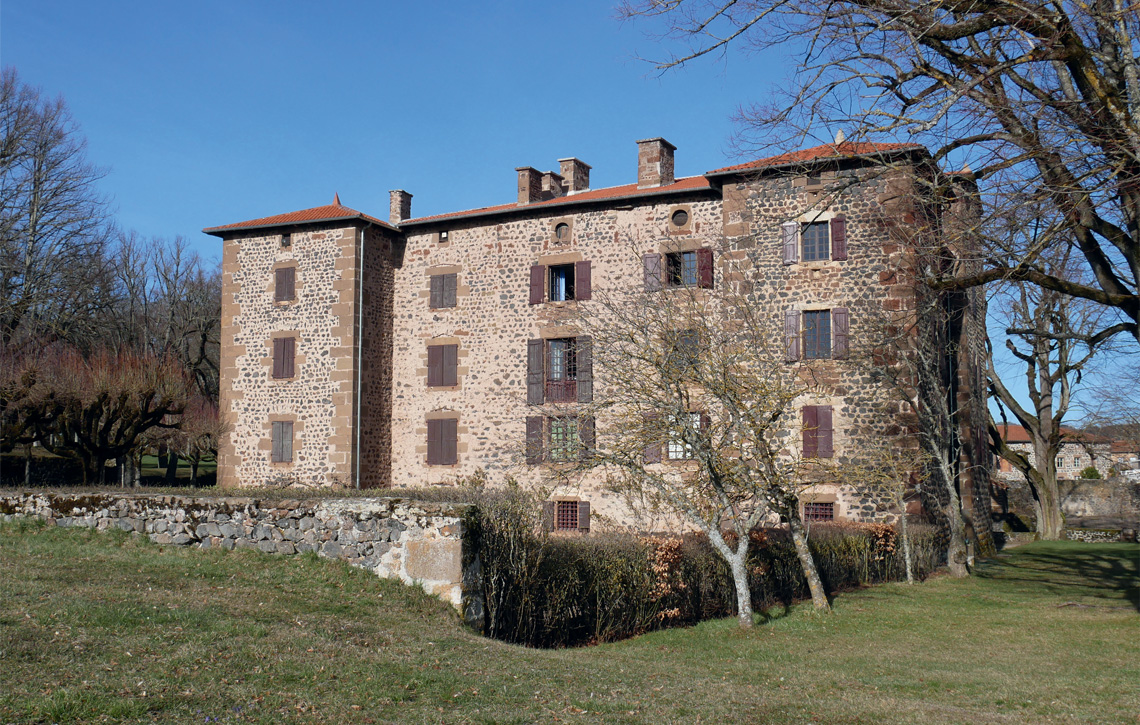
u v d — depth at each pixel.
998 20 9.87
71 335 31.95
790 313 19.70
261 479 24.77
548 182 25.42
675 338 12.68
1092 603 14.10
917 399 18.45
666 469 20.52
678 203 22.09
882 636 11.38
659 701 6.88
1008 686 8.37
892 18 10.12
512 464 23.23
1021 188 10.41
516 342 23.70
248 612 8.28
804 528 15.17
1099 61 10.51
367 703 6.14
